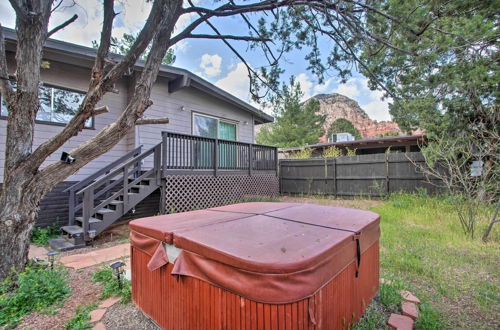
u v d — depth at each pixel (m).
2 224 2.62
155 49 2.82
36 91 2.77
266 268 1.22
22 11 2.58
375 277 2.35
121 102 6.22
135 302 2.19
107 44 2.77
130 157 5.81
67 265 3.27
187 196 5.98
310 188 9.84
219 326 1.41
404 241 3.96
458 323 2.01
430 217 5.38
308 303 1.29
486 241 3.95
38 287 2.37
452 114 5.84
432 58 3.68
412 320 1.99
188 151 6.16
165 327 1.82
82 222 4.39
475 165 5.24
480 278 2.78
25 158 2.72
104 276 2.83
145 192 5.24
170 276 1.77
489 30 3.77
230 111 8.76
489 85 5.18
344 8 3.33
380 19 3.45
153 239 1.93
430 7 3.07
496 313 2.14
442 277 2.79
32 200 2.75
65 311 2.20
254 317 1.25
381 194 8.38
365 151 13.60
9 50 4.54
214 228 1.91
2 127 4.65
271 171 9.15
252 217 2.34
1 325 2.00
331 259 1.50
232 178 7.30
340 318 1.63
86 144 2.88
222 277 1.38
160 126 6.73
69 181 5.41
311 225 2.02
